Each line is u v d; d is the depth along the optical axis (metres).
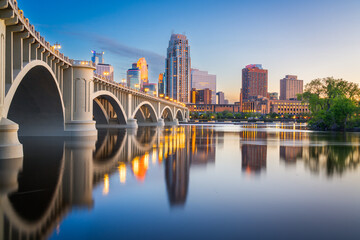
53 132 40.19
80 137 39.56
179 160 21.52
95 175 15.80
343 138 44.75
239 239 7.86
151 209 10.28
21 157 21.73
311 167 18.94
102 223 8.94
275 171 17.56
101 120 77.62
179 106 150.62
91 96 43.88
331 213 10.01
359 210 10.34
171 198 11.64
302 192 12.73
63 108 39.50
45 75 33.12
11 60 23.02
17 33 24.72
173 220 9.24
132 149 27.98
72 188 13.02
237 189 13.19
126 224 8.88
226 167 18.81
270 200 11.52
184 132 59.41
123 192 12.46
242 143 35.56
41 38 29.95
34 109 38.91
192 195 12.14
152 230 8.42
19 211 9.95
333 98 80.12
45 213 9.77
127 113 74.75
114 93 63.22
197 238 7.89
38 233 8.18
